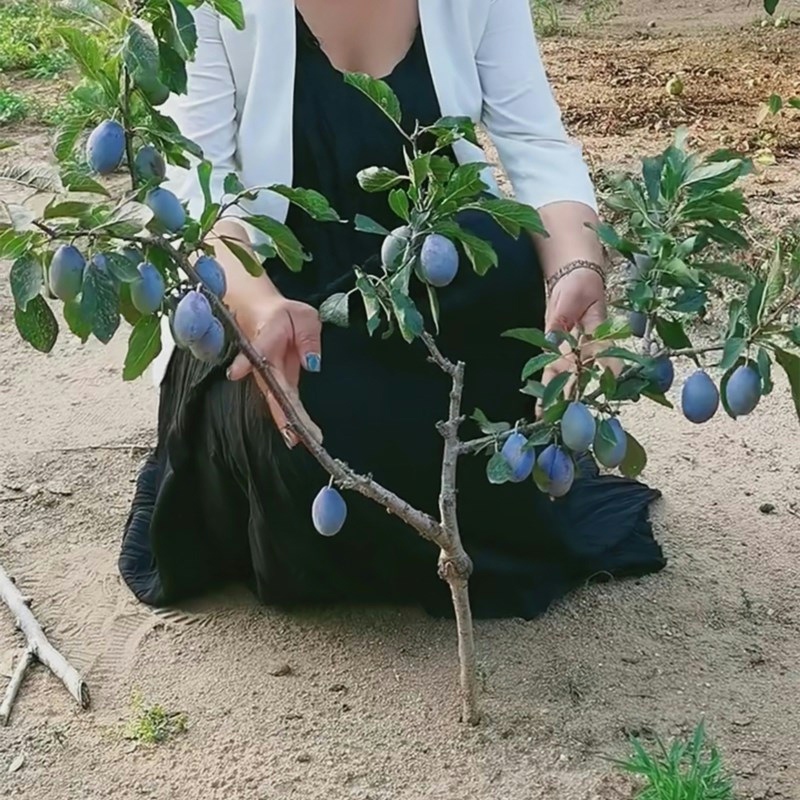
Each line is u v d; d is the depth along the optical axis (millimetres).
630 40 8766
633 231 2262
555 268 2715
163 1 1907
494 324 2707
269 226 2055
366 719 2654
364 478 2270
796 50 8148
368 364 2717
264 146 2748
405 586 2959
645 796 2330
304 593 2969
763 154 5902
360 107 2773
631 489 3340
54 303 4867
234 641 2928
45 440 3844
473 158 2814
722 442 3721
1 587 3088
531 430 2244
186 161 2074
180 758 2561
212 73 2744
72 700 2738
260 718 2668
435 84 2809
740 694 2703
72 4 1959
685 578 3107
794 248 2209
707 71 7645
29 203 3199
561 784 2453
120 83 1976
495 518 2879
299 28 2764
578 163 2916
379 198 2822
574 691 2719
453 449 2318
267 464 2715
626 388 2158
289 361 2408
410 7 2822
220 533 2984
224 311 2086
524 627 2936
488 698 2701
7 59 8344
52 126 6891
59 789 2488
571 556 3018
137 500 3307
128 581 3119
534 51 2969
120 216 1820
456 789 2457
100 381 4234
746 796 2410
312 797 2449
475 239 2102
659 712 2650
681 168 2166
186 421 2844
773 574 3125
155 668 2844
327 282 2832
